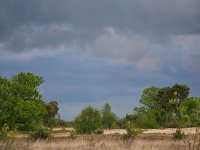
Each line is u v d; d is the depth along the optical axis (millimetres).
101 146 28922
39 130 38531
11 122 51156
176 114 18391
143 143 29672
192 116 17656
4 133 27828
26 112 51312
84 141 33219
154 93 99188
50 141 34438
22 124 52094
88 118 53594
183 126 18141
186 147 25438
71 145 30328
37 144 31078
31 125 52250
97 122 54062
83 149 27766
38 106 53250
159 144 29266
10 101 51812
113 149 27531
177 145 28188
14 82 53688
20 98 52750
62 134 52000
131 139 32625
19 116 51344
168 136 40875
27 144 31000
